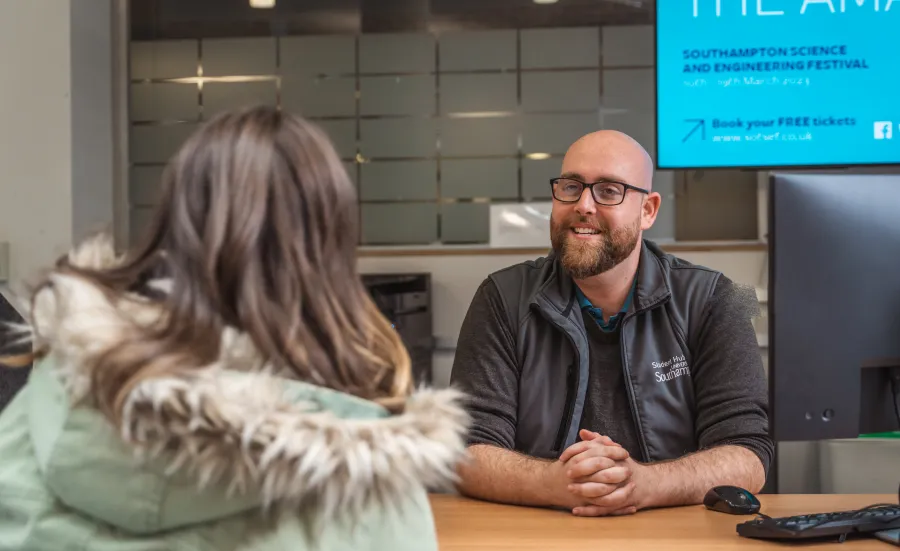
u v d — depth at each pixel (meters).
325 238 0.83
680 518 1.43
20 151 3.06
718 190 4.09
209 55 4.37
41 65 3.06
